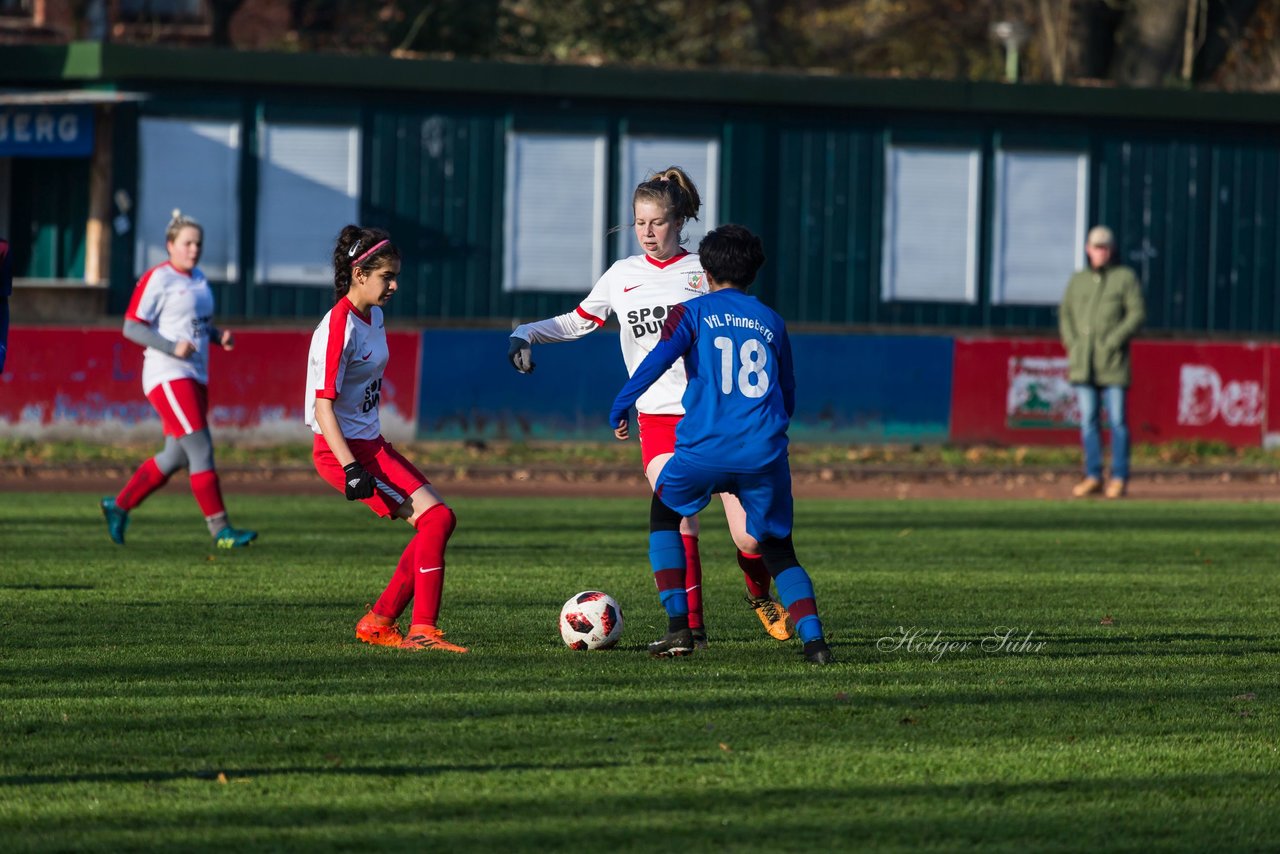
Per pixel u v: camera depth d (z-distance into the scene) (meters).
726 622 29.48
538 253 79.31
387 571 36.34
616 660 24.91
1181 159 83.94
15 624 28.11
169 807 16.36
